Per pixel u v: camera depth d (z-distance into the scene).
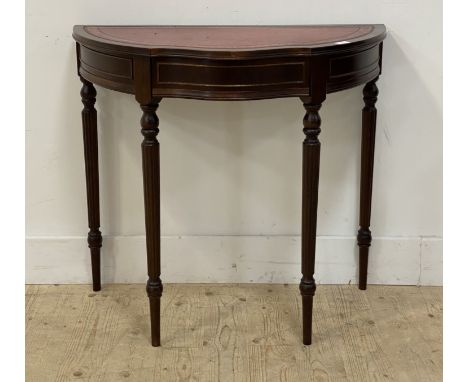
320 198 2.88
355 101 2.78
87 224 2.91
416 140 2.82
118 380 2.38
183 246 2.90
